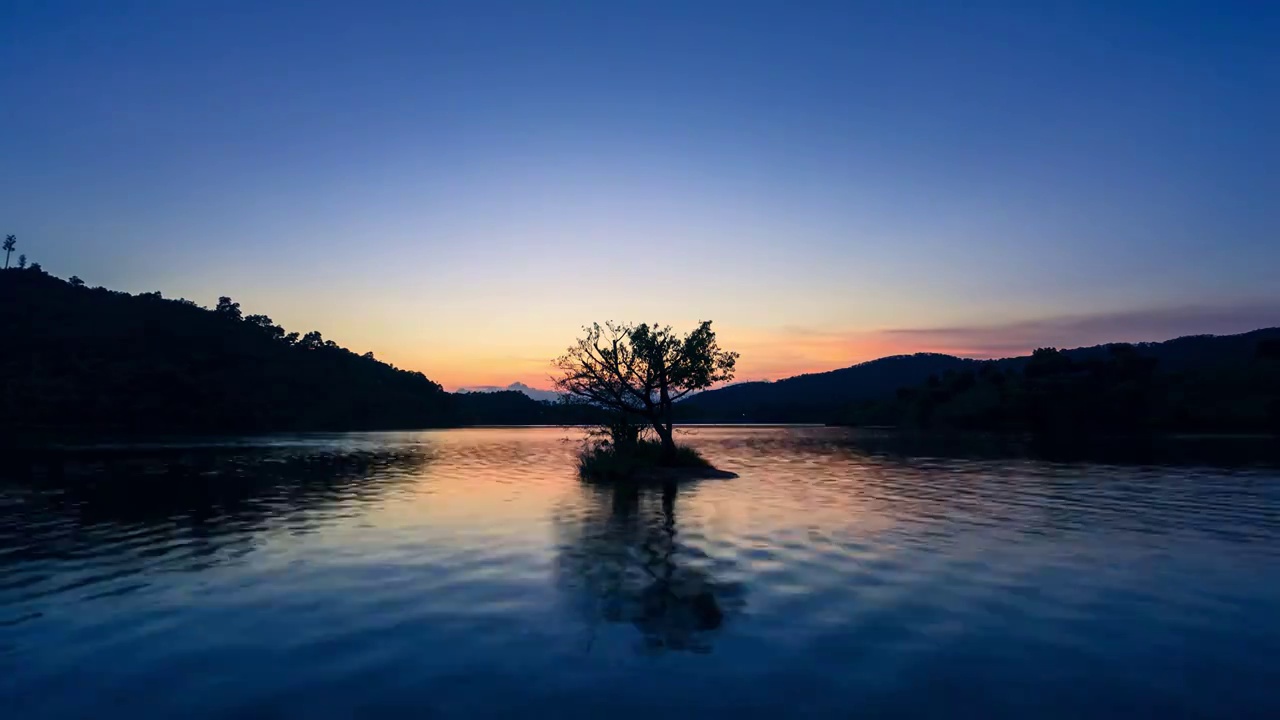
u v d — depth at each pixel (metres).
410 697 9.12
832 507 26.78
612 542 19.34
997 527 22.03
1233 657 10.64
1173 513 25.25
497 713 8.64
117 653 10.77
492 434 147.88
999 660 10.44
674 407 46.56
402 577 15.34
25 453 59.16
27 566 16.50
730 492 32.28
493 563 16.69
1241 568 16.33
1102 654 10.73
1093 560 17.11
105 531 21.25
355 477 39.75
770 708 8.78
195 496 30.31
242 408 138.25
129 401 124.31
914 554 17.72
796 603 13.27
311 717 8.56
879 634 11.54
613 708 8.78
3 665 10.30
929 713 8.67
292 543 19.25
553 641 11.21
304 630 11.80
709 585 14.58
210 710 8.77
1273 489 33.50
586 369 46.03
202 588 14.48
